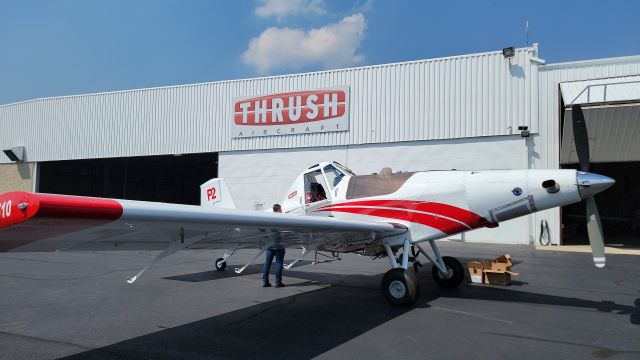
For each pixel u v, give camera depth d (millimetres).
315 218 4590
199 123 19094
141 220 2945
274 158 17641
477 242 14492
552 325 4562
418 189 5957
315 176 7160
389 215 6086
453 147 15141
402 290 5367
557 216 13625
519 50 14508
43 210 2324
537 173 5309
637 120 12758
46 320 4719
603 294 6168
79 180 29703
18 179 23688
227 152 18469
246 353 3721
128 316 4922
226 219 3592
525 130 14078
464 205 5633
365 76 16422
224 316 4957
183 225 3469
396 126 15891
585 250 12117
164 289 6523
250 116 18109
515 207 5371
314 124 17031
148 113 20219
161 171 33562
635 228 20703
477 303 5602
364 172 16266
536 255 10891
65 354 3664
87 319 4777
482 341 4027
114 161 25922
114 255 10766
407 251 5836
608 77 13531
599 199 22172
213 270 8500
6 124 24141
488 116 14742
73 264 9008
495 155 14633
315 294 6230
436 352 3727
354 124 16469
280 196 17438
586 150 5465
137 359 3564
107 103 21266
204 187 9766
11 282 6902
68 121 22219
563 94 13508
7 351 3721
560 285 6855
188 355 3666
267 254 6812
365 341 4039
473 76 15008
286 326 4555
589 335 4215
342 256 10922
